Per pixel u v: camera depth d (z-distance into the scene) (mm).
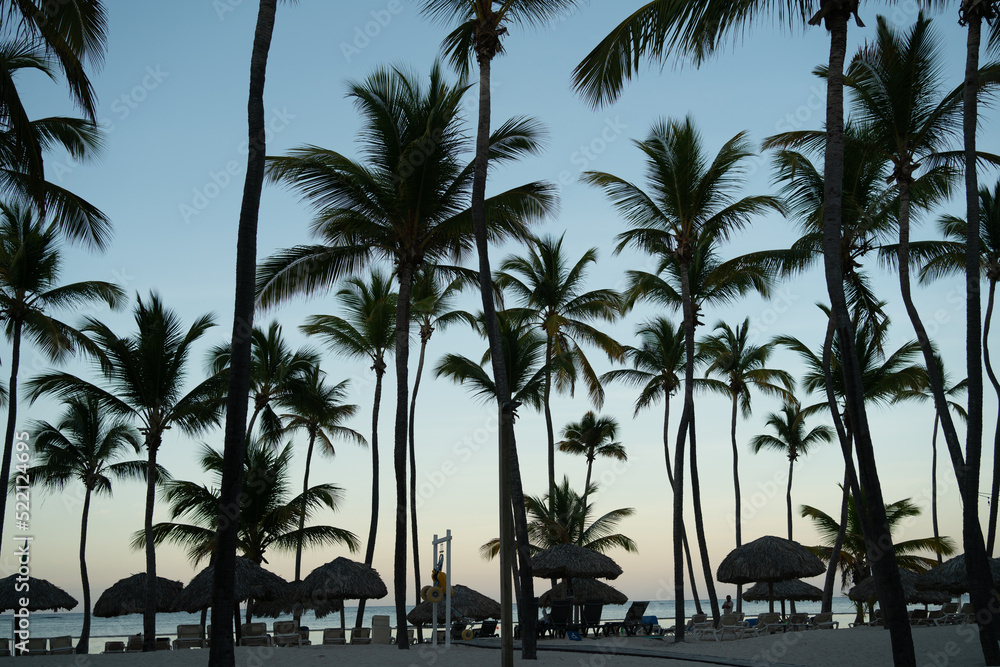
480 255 17406
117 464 30062
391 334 29641
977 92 16594
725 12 14008
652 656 17062
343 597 24500
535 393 30328
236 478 11000
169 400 24391
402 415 19703
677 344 31109
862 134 19797
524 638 16359
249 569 24188
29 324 21875
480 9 17750
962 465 15805
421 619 27234
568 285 29859
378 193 19750
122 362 23797
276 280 19781
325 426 37281
